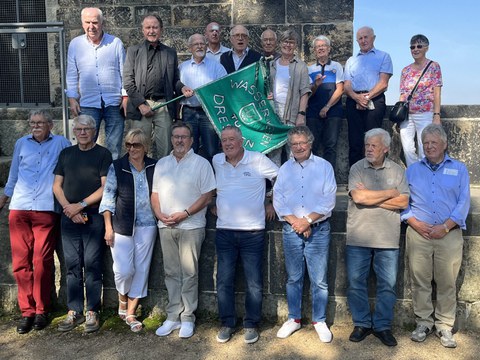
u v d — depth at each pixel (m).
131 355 4.18
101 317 4.81
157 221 4.59
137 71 5.17
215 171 4.50
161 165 4.50
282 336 4.41
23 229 4.65
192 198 4.43
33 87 7.23
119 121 5.47
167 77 5.19
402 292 4.58
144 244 4.56
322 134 5.84
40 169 4.66
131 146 4.41
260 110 5.21
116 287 4.69
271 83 5.26
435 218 4.21
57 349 4.30
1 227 4.96
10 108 6.90
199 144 5.65
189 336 4.46
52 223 4.68
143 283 4.63
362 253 4.29
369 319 4.39
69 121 6.70
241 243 4.39
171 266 4.53
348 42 6.45
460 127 5.95
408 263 4.50
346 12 6.42
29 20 7.29
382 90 5.59
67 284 4.66
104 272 4.88
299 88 5.24
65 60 6.93
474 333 4.48
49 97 7.21
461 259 4.28
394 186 4.20
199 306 4.82
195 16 6.70
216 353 4.20
